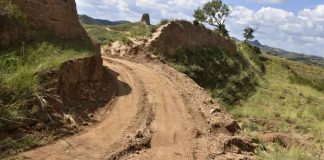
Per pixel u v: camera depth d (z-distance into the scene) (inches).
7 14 459.5
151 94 636.7
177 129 496.1
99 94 544.1
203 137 492.4
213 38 1439.5
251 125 729.6
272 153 500.4
